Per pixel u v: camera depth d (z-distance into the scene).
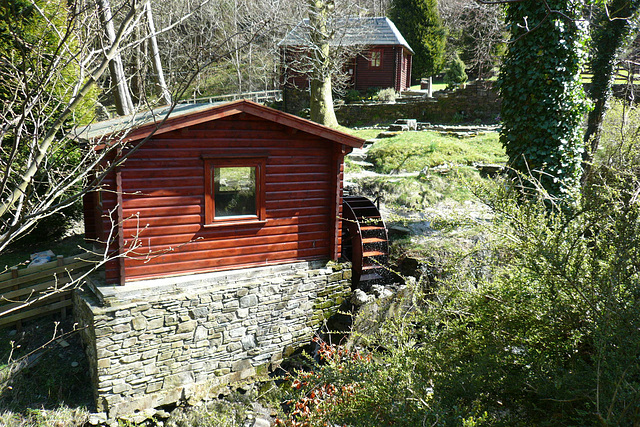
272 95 31.27
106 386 8.34
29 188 3.14
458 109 24.47
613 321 3.36
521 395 4.09
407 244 12.09
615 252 3.65
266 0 24.53
